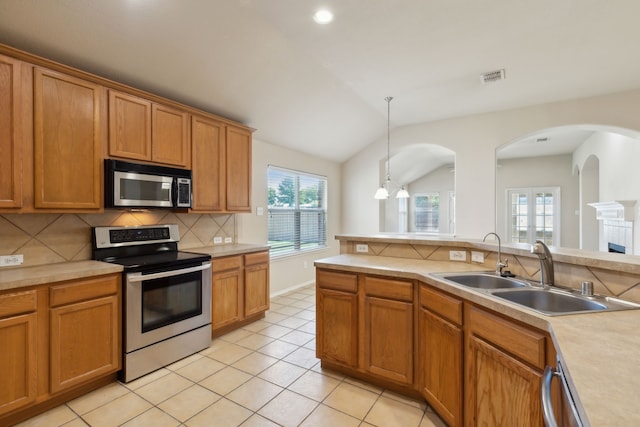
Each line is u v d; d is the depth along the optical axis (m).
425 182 9.30
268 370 2.55
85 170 2.32
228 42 2.59
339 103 4.02
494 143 4.40
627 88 3.61
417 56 2.93
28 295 1.89
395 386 2.26
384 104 4.14
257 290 3.60
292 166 4.91
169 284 2.62
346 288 2.41
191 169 3.09
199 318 2.87
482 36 2.59
